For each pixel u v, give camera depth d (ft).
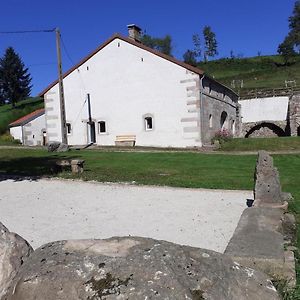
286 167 56.08
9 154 75.61
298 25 336.70
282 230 19.56
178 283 8.15
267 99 133.59
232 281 8.89
